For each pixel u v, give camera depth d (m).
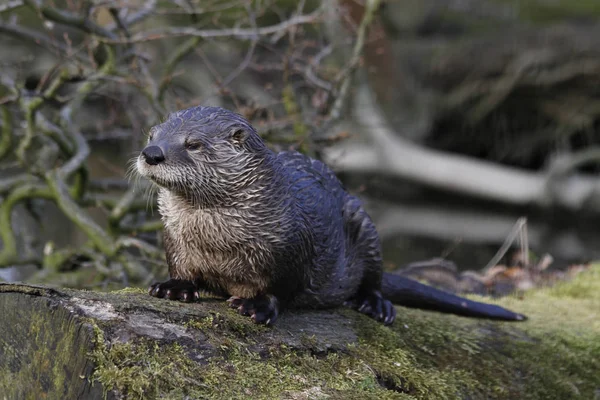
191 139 5.90
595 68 23.70
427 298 8.02
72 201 10.59
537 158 26.72
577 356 7.70
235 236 6.00
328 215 6.86
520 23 27.17
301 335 6.16
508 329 7.91
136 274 10.30
